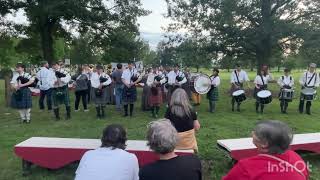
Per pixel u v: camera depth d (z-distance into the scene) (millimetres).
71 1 19703
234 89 12305
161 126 2709
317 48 18594
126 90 10781
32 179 5262
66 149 5148
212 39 19359
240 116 11047
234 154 5219
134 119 10414
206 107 13203
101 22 22391
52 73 10211
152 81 11625
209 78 11750
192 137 4812
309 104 11648
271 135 2248
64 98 10328
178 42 20172
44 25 22469
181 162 2652
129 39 23531
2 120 10289
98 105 10516
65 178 5266
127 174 2885
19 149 5191
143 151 4902
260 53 19219
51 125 9445
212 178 5359
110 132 3051
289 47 19641
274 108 12961
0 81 31625
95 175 2846
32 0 20781
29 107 9797
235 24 18562
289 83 11688
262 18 18062
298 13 18562
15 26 23156
